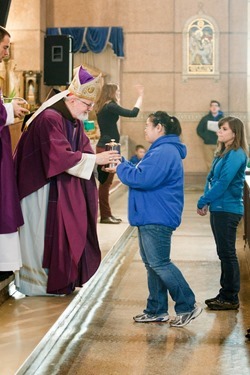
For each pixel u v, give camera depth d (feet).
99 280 21.99
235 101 44.88
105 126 27.63
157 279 17.53
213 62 44.78
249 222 23.84
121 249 26.61
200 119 45.01
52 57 29.99
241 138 18.49
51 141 16.84
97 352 15.65
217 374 14.44
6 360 13.65
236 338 16.66
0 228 16.11
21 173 17.20
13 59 42.88
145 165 16.48
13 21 42.75
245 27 44.52
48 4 44.55
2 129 16.08
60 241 17.19
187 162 45.27
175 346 16.06
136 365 14.89
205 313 18.65
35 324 15.60
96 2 44.65
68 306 16.98
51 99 17.48
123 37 44.91
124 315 18.39
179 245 27.37
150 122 16.85
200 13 44.57
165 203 16.66
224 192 18.54
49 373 14.35
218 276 22.67
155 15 44.78
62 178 17.25
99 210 30.91
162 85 45.16
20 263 16.51
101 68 44.93
